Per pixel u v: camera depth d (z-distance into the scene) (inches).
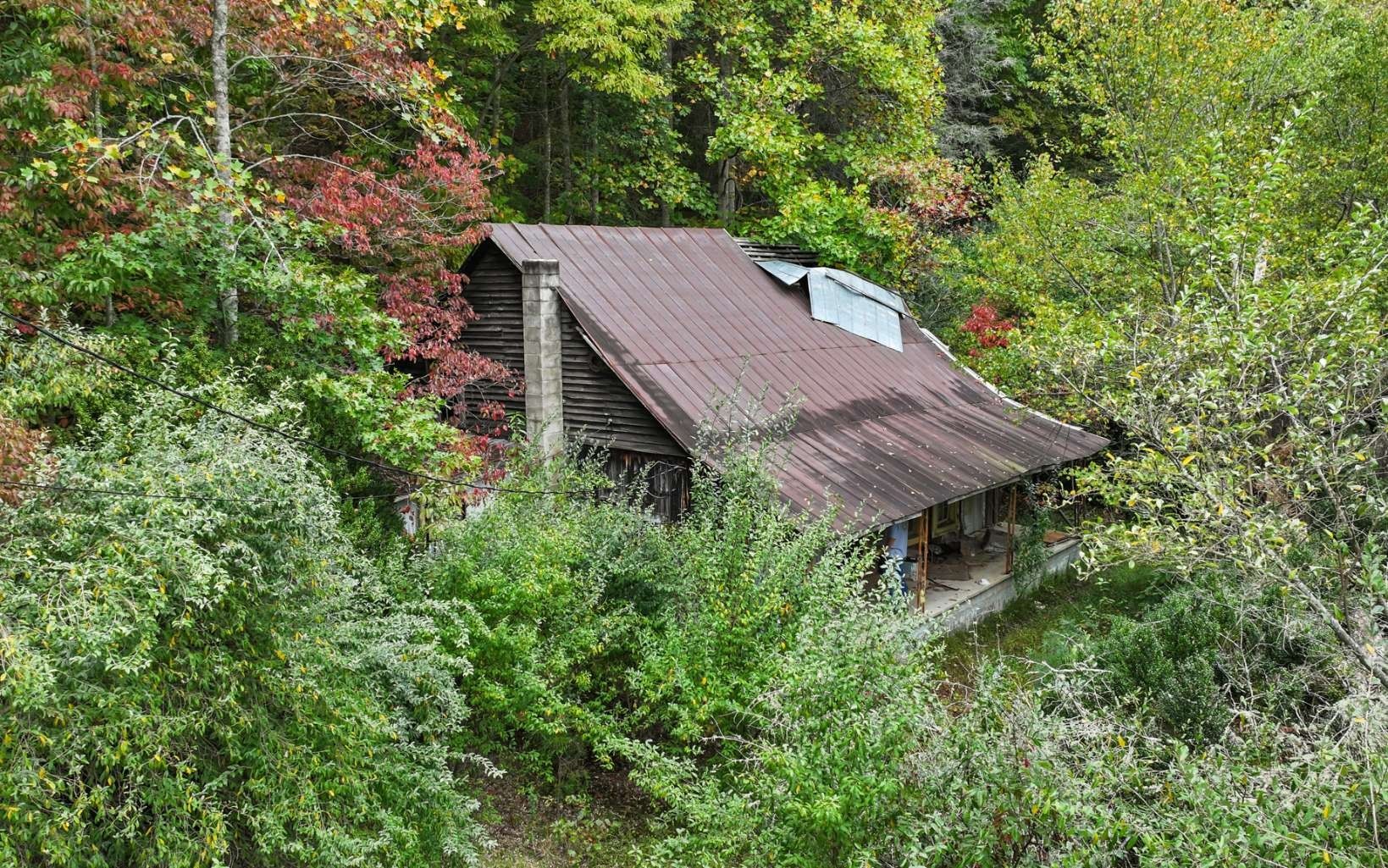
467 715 340.8
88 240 390.9
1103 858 225.0
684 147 960.9
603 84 783.1
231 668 262.1
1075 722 261.6
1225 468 314.3
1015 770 242.4
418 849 313.3
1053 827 235.9
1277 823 213.5
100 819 237.5
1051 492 661.9
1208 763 241.1
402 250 530.3
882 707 268.8
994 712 258.4
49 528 249.6
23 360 306.5
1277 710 344.2
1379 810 220.4
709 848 310.8
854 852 249.0
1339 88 674.2
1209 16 672.4
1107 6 688.4
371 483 445.4
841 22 912.3
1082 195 698.2
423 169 521.0
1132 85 703.1
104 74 432.5
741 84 929.5
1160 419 340.8
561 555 390.6
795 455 527.2
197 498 259.6
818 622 302.7
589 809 393.7
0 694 210.2
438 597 379.2
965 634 587.5
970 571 674.2
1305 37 667.4
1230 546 292.5
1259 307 340.2
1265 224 392.5
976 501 756.6
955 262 887.7
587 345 550.0
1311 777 223.0
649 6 812.0
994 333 810.2
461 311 571.2
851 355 672.4
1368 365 327.3
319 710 287.6
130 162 448.8
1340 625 270.7
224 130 442.9
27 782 211.0
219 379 322.0
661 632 415.8
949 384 711.1
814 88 931.3
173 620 241.0
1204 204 540.7
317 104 596.7
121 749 224.8
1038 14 1269.7
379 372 433.4
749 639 369.1
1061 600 669.3
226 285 406.3
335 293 427.8
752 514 401.1
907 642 293.6
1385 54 648.4
